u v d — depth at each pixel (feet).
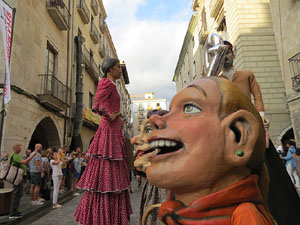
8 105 26.37
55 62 42.09
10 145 26.35
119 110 7.99
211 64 4.53
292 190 4.84
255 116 2.47
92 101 65.46
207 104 2.27
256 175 2.43
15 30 28.50
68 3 48.67
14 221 15.21
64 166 28.09
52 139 41.27
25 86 30.42
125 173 8.30
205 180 2.20
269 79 38.52
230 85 2.43
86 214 7.45
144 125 5.75
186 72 91.35
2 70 26.21
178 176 2.20
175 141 2.30
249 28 39.93
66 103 41.32
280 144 35.37
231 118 2.20
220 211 2.17
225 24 48.75
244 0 40.78
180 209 2.32
